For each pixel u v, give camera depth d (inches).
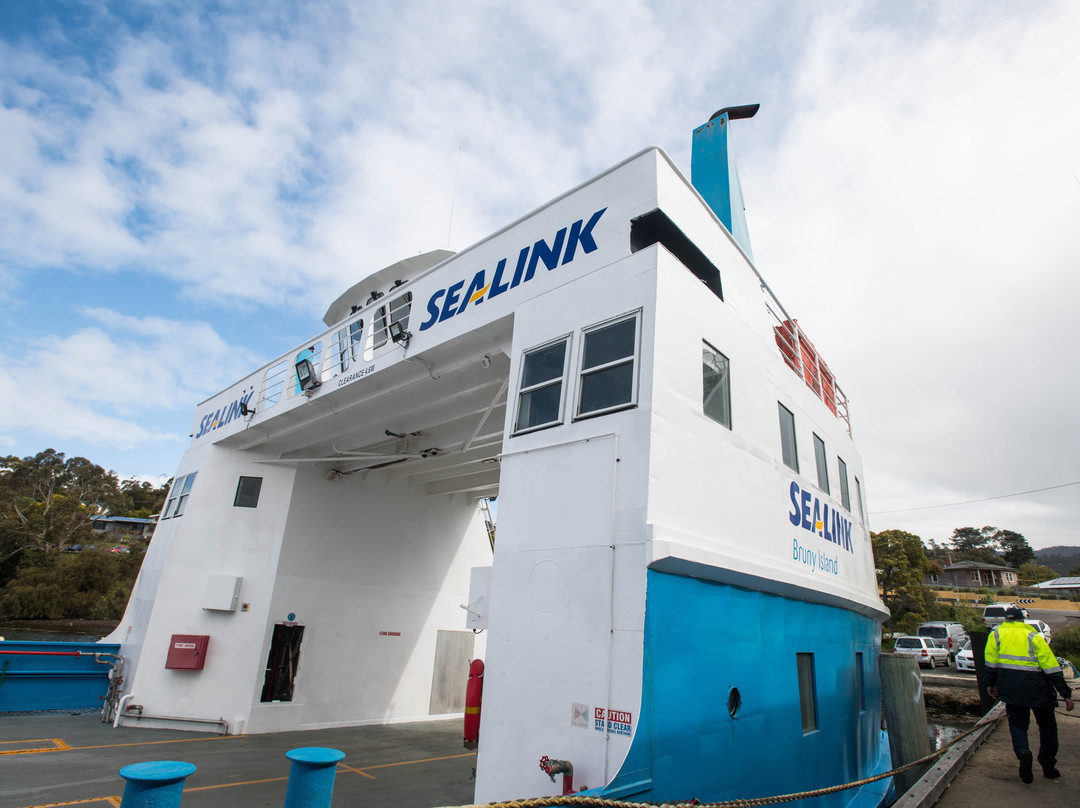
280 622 548.7
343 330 482.0
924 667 1077.8
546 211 331.9
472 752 489.7
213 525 570.6
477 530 752.3
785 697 291.7
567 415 266.2
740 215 494.3
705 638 237.0
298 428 532.4
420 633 657.0
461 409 465.1
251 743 468.8
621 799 183.3
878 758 461.1
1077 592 2401.6
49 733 460.4
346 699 579.8
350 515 621.3
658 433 235.6
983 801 223.6
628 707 200.1
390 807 332.8
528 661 236.1
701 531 249.3
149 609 557.3
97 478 3070.9
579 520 241.4
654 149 292.2
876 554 1686.8
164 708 506.9
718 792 228.5
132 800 103.0
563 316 293.7
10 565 2129.7
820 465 417.7
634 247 299.0
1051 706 251.0
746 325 339.3
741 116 517.0
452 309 370.6
